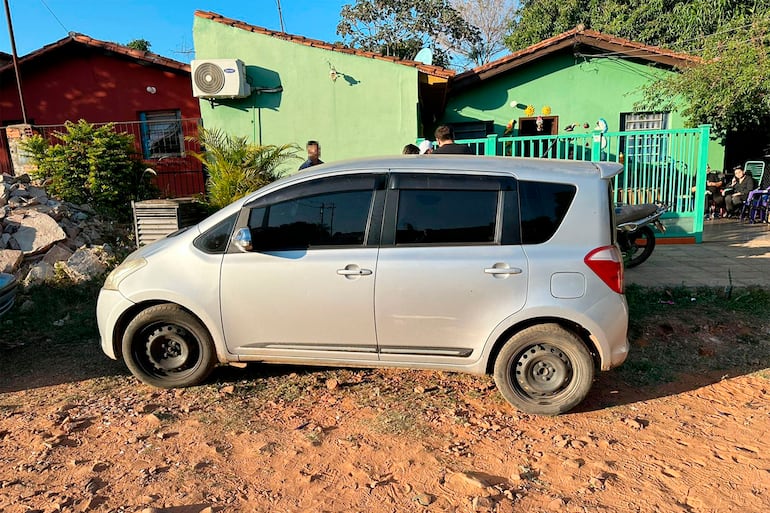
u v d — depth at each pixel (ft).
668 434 11.85
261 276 13.05
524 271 12.16
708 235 34.14
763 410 12.82
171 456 11.03
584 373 12.36
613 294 12.19
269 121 37.99
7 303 15.97
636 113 43.88
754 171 44.42
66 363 16.03
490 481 10.15
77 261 23.86
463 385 14.37
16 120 46.78
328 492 9.86
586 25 67.31
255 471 10.52
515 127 44.93
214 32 37.22
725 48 40.29
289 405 13.29
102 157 32.68
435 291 12.41
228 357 13.67
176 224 23.75
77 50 45.62
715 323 18.11
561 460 10.84
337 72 36.70
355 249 12.80
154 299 13.51
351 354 13.19
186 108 46.14
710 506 9.39
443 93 39.60
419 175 12.91
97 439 11.71
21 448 11.36
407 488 9.95
